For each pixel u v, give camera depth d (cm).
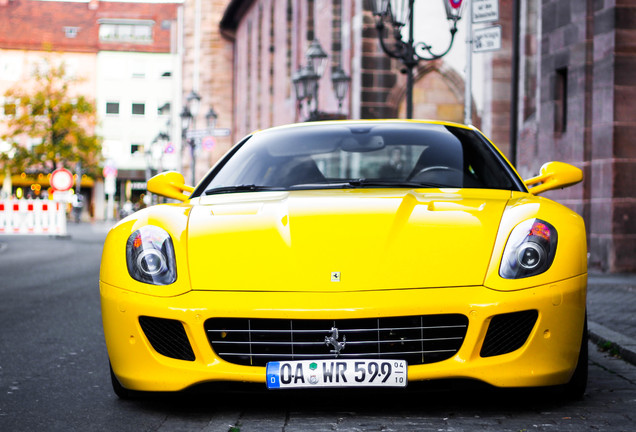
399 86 2291
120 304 402
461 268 388
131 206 4872
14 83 6316
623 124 1241
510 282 385
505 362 383
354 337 381
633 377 504
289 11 3641
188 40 5581
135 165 6444
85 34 6488
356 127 561
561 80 1388
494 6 1042
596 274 1205
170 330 398
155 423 401
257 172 519
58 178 2492
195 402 439
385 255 391
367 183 495
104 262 419
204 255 405
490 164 515
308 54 1934
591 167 1295
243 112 4897
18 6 6594
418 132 548
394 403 427
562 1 1362
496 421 392
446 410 412
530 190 507
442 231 405
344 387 379
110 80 6444
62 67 4991
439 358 385
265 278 388
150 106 6475
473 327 379
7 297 982
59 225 2498
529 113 1702
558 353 390
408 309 375
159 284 399
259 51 4400
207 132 2802
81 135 4888
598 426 383
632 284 1044
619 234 1237
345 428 379
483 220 414
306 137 552
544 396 436
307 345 383
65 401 450
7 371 536
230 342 389
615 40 1236
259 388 390
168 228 423
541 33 1430
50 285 1128
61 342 656
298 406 425
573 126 1335
